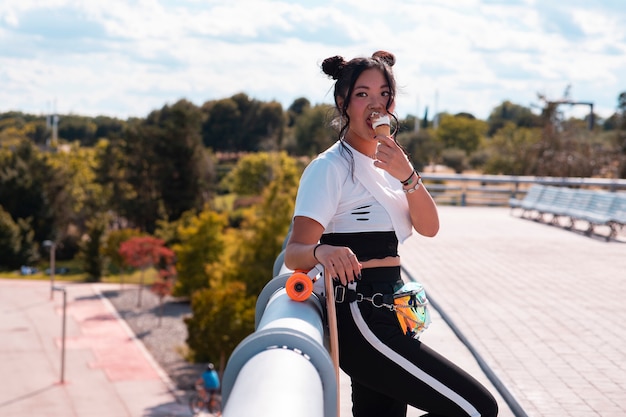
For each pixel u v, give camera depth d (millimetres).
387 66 2551
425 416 2449
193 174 84688
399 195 2588
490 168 50312
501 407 4777
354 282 2426
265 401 1293
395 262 2512
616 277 10234
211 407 29984
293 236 2445
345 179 2484
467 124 92250
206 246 47812
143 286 60812
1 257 67938
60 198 80250
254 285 42188
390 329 2395
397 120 2572
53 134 157750
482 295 8633
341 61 2607
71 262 76375
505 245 14109
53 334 43344
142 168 85375
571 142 38938
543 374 5332
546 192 20422
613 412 4488
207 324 32344
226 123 141000
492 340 6352
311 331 1892
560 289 9156
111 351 40031
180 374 36000
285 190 44250
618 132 41250
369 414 2719
